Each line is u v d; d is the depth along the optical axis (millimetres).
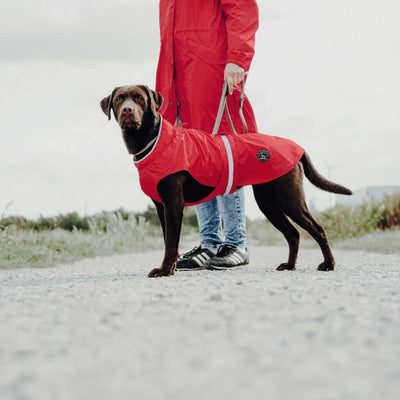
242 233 5816
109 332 2527
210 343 2322
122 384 1867
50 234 11977
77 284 4328
